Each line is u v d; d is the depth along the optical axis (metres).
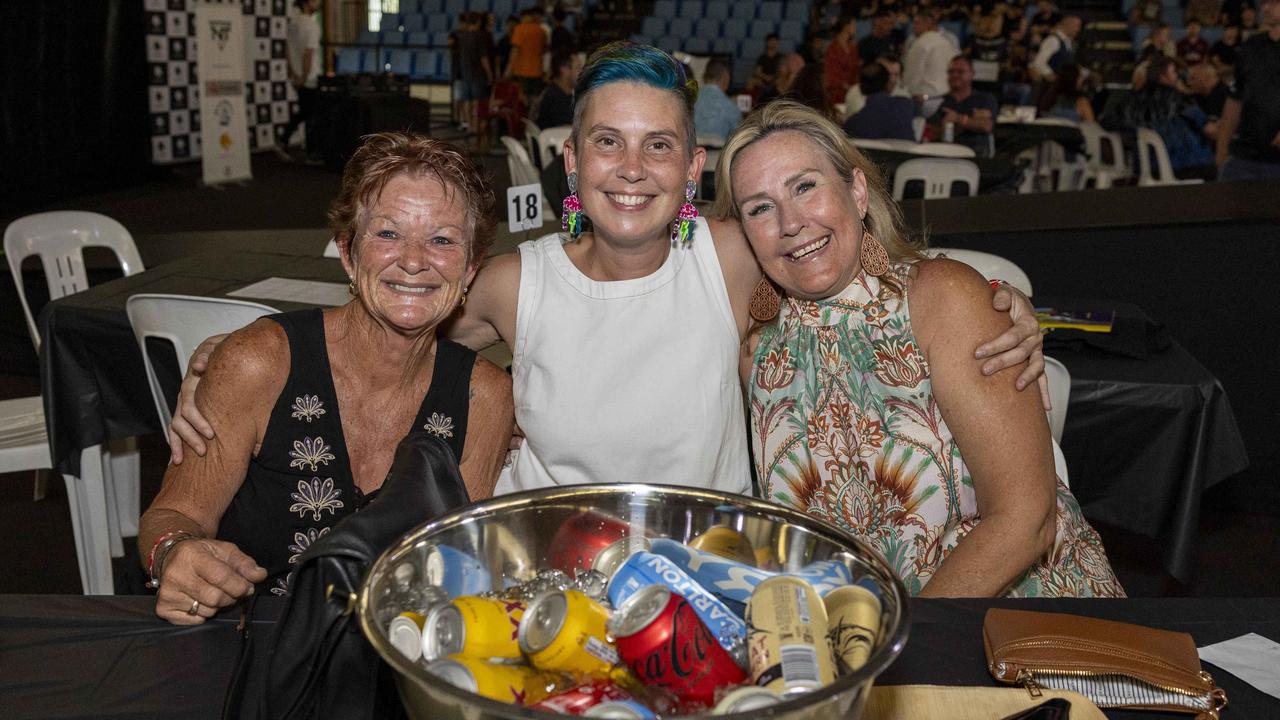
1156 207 4.06
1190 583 3.07
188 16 10.06
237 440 1.48
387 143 1.44
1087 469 2.59
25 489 3.64
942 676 1.07
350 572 0.93
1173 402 2.47
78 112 8.93
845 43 9.30
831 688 0.66
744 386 1.80
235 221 7.96
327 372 1.50
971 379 1.53
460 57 12.62
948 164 5.59
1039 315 2.84
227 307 2.36
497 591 0.92
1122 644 1.05
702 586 0.86
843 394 1.61
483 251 1.51
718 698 0.74
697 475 1.68
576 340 1.65
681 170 1.56
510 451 1.82
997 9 11.52
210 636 1.15
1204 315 3.79
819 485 1.63
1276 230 3.67
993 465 1.53
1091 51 13.41
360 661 0.94
